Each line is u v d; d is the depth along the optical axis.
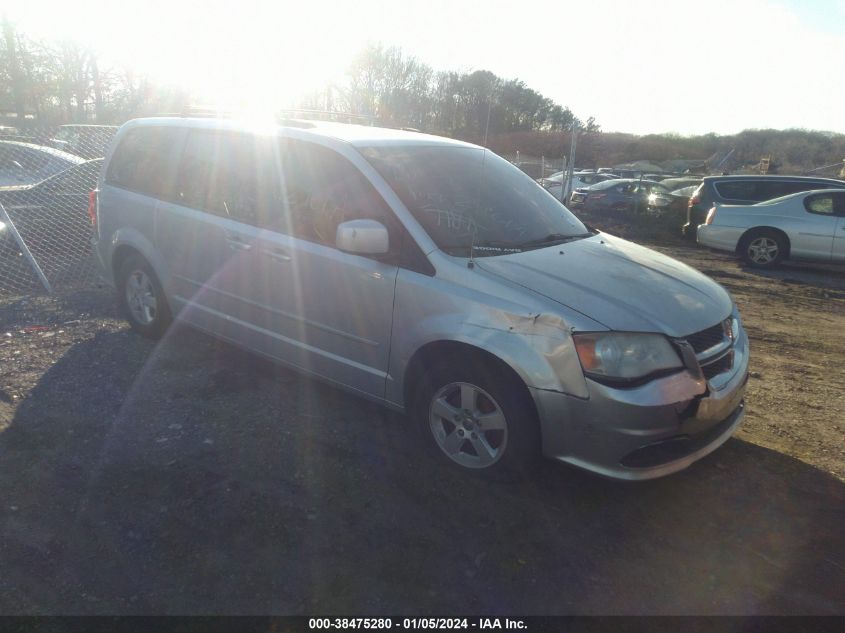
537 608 2.75
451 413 3.63
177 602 2.70
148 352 5.27
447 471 3.69
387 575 2.89
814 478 3.87
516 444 3.39
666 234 16.33
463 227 3.91
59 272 7.68
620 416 3.14
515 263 3.64
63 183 8.93
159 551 2.99
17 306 6.40
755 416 4.73
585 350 3.17
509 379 3.37
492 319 3.37
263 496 3.40
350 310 3.97
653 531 3.30
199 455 3.76
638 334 3.20
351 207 3.98
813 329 7.38
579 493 3.57
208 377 4.81
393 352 3.80
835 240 10.96
